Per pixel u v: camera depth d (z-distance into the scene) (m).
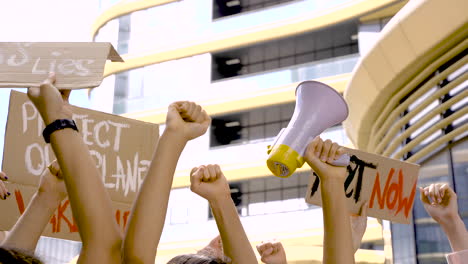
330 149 1.98
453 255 2.54
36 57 2.18
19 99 3.24
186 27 20.36
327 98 2.21
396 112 9.29
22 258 1.23
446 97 8.39
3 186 2.56
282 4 19.12
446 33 7.99
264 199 18.73
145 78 20.36
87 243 1.58
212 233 18.11
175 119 1.72
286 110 18.91
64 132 1.63
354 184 3.15
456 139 8.32
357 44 18.52
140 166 3.41
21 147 3.20
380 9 17.03
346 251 1.91
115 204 3.32
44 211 2.16
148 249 1.59
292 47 19.16
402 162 3.23
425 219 8.83
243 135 19.53
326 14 18.09
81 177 1.60
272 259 2.50
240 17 19.72
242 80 19.30
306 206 18.02
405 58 8.76
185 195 18.80
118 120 3.40
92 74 2.13
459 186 8.23
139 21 20.95
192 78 19.83
